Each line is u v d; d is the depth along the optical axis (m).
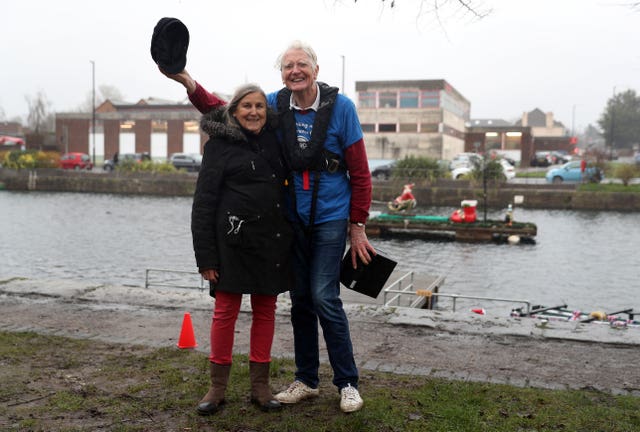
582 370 4.88
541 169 58.91
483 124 106.50
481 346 5.54
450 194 39.06
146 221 31.52
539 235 27.20
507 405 3.97
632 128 103.44
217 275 3.67
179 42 3.62
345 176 3.80
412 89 55.84
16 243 24.62
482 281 18.03
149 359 4.94
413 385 4.37
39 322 6.22
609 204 36.38
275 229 3.66
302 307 3.95
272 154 3.70
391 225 27.78
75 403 3.90
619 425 3.66
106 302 7.18
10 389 4.14
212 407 3.74
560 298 15.98
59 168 53.75
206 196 3.63
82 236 26.52
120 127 67.88
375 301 11.55
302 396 3.97
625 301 15.73
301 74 3.61
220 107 3.78
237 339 5.64
